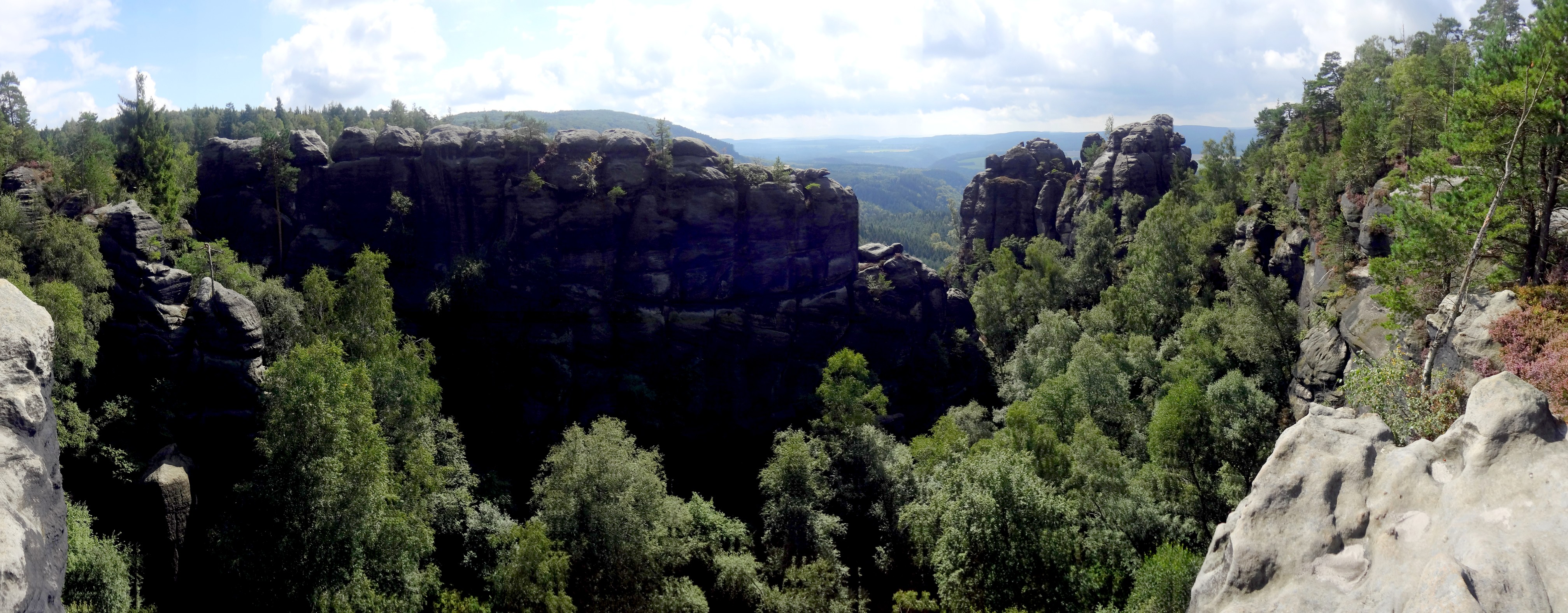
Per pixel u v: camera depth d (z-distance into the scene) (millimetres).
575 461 56094
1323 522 15758
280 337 63531
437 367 83438
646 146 92312
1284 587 15156
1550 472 14398
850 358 79625
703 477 86000
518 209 87375
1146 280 103562
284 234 86062
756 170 97625
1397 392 30094
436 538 60750
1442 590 12289
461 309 85750
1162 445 63969
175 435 54812
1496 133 35531
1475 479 15008
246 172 86688
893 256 109000
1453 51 83125
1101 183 142250
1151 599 44969
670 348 90000
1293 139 112688
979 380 109125
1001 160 159875
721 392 91062
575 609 50250
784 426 92438
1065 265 132875
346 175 87250
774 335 94188
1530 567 12656
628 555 55188
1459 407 26641
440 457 66938
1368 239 68562
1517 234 38375
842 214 102312
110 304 54656
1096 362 79562
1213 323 87500
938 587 51906
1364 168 75375
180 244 70375
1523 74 34469
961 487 52562
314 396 47969
